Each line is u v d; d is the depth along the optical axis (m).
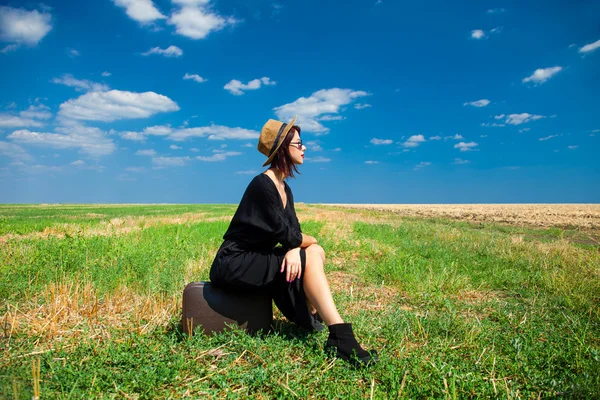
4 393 2.35
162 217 20.27
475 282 5.90
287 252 3.15
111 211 30.22
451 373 2.71
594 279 5.62
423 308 4.64
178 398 2.44
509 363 2.99
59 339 3.35
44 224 13.65
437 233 12.04
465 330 3.63
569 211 32.12
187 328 3.28
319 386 2.57
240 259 3.17
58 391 2.45
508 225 17.98
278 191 3.23
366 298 4.96
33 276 5.31
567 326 3.94
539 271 6.28
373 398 2.42
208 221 15.85
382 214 28.27
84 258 6.19
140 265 5.70
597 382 2.58
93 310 3.91
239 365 2.86
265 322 3.37
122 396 2.45
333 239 9.87
